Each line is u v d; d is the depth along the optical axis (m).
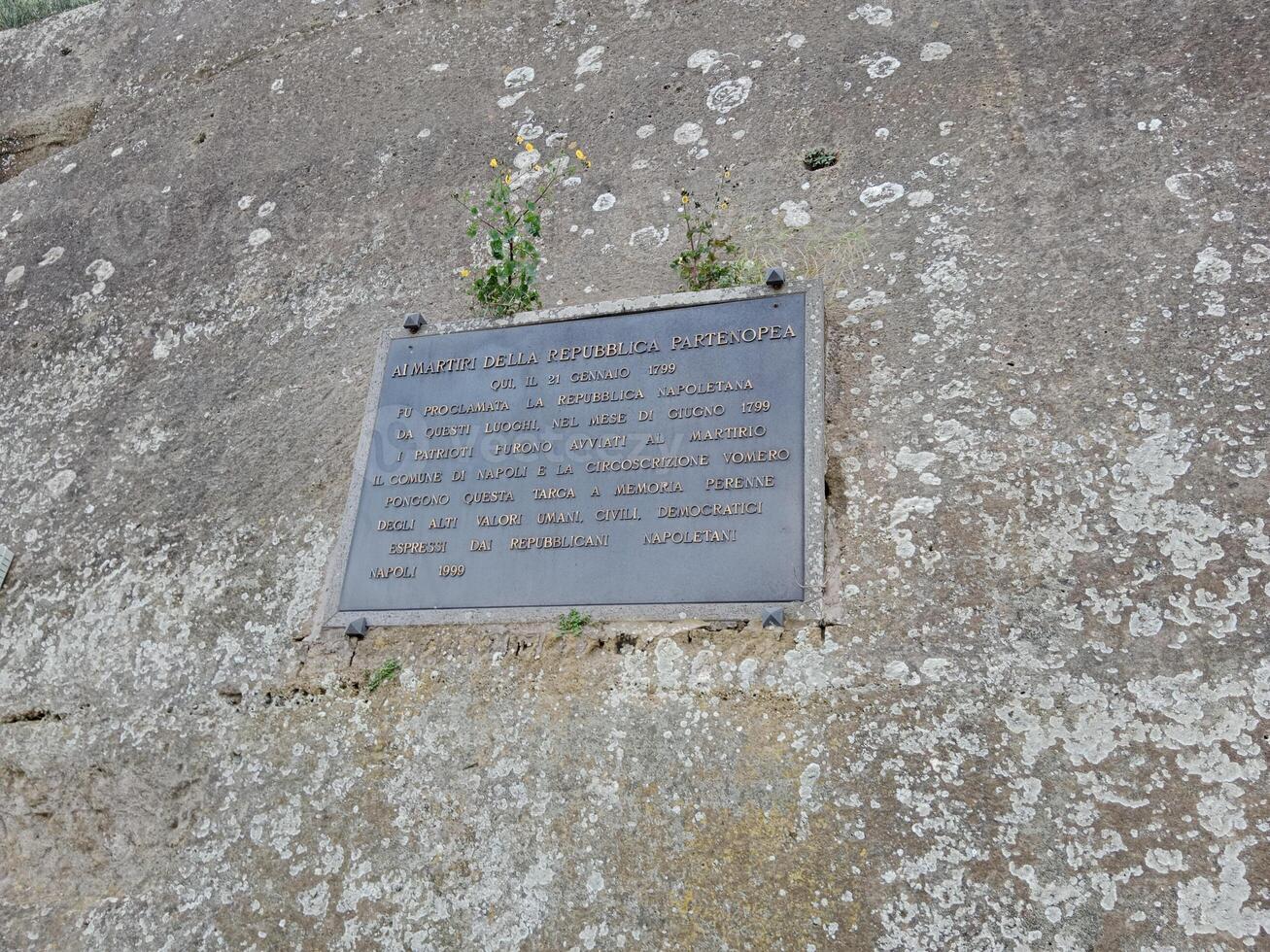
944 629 2.62
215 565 3.43
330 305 3.99
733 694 2.68
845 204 3.56
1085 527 2.66
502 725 2.82
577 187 4.00
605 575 2.96
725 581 2.85
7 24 6.27
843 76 3.95
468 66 4.70
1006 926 2.25
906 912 2.32
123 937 2.86
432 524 3.20
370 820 2.80
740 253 3.54
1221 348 2.83
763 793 2.53
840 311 3.27
